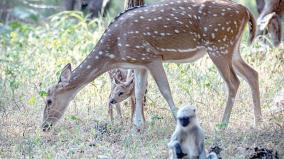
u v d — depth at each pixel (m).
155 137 12.63
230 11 13.42
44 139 12.82
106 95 15.20
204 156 10.38
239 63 13.89
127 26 13.34
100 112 14.42
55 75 16.20
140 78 13.49
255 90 13.73
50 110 13.52
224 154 11.38
